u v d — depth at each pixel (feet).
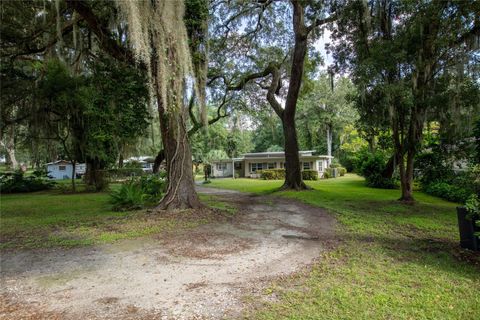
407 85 25.63
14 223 22.77
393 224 21.18
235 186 60.29
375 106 28.35
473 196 14.33
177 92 22.84
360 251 14.76
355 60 30.99
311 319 8.35
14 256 14.64
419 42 24.71
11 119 38.09
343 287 10.46
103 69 26.89
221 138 106.11
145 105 28.17
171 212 24.43
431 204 31.35
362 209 27.76
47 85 35.91
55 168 102.99
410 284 10.69
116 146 47.57
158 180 35.35
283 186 46.42
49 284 11.13
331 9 32.27
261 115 60.03
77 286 10.91
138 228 19.95
